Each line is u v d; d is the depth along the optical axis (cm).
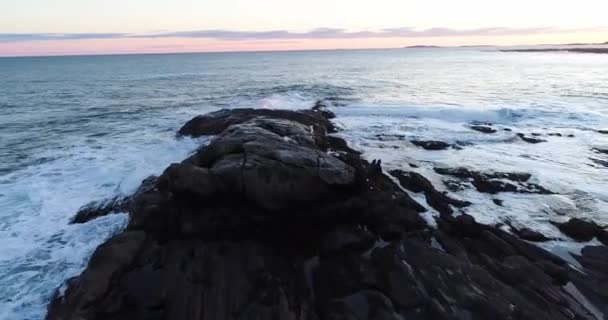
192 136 2178
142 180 1552
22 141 2234
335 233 1095
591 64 7206
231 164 1173
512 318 773
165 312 871
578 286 886
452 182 1449
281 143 1350
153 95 4200
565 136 2084
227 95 4044
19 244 1154
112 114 3070
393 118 2581
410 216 1148
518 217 1177
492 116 2570
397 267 936
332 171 1189
